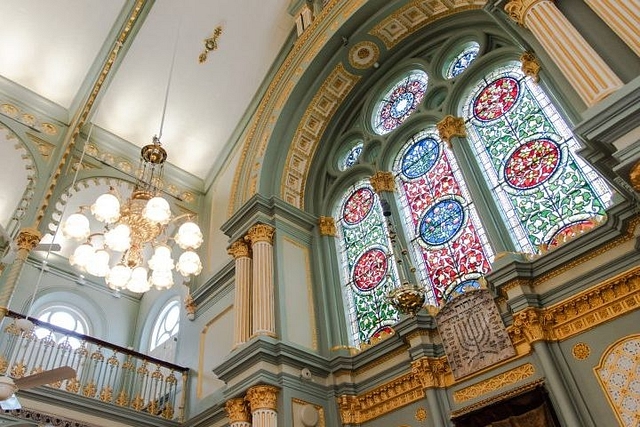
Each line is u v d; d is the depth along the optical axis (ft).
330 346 29.17
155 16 37.96
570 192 23.34
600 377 18.52
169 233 43.19
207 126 44.11
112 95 40.73
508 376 21.02
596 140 15.17
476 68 30.37
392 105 36.04
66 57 38.86
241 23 40.01
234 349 28.37
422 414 23.47
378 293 29.55
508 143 27.02
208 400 31.48
